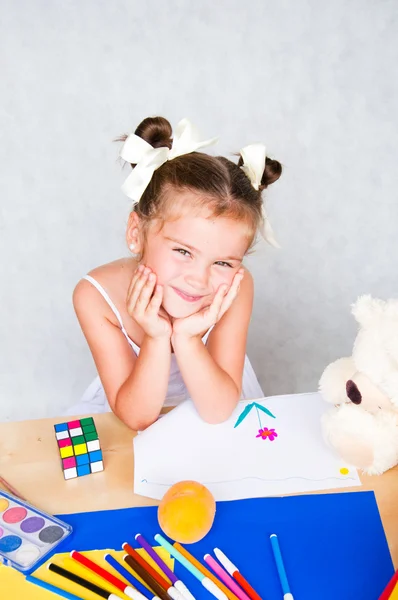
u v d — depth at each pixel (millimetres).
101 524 816
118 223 2119
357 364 853
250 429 979
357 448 862
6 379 2020
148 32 2236
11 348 2059
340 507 834
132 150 989
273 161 1088
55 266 2102
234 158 2180
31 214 2131
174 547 780
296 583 739
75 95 2199
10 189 2143
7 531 791
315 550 778
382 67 2266
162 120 1062
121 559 767
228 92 2225
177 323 1032
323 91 2246
